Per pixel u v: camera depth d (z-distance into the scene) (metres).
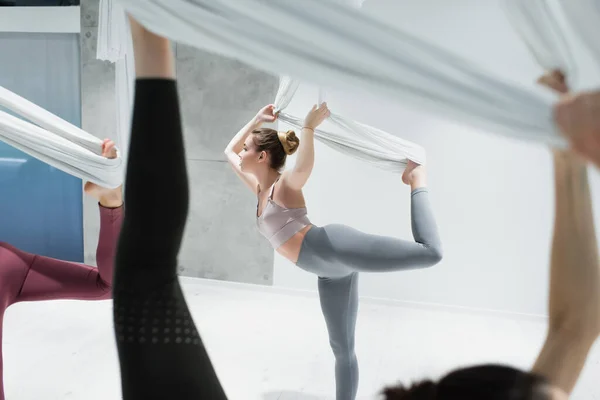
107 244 1.26
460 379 0.54
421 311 3.59
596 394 2.22
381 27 0.49
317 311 3.59
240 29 0.50
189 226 4.07
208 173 3.97
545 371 0.57
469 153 3.40
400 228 3.66
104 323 3.29
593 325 0.58
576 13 0.45
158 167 0.54
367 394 2.32
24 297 1.47
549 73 0.50
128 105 1.03
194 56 3.85
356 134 2.01
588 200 0.57
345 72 0.50
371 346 2.94
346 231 1.85
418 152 2.01
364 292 3.79
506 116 0.48
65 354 2.82
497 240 3.46
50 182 4.32
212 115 3.89
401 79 0.50
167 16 0.51
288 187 1.95
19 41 4.12
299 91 3.53
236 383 2.50
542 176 3.29
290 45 0.50
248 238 4.00
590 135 0.44
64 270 1.49
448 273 3.59
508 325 3.32
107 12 1.04
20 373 2.58
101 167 1.25
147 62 0.54
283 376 2.58
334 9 0.49
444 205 3.51
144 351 0.54
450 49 0.49
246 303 3.73
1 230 4.42
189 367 0.55
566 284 0.59
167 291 0.56
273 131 2.10
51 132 1.30
